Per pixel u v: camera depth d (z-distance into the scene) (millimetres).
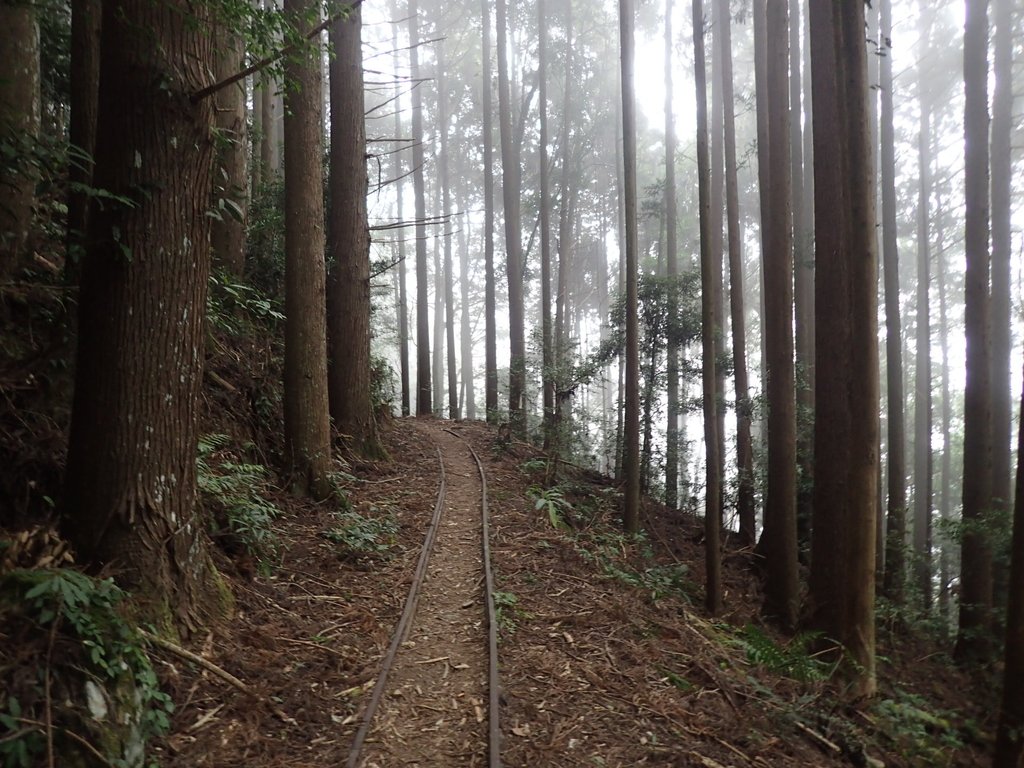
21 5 5523
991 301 13828
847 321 8773
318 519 7664
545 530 9172
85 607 3422
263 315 9648
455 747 3963
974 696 9602
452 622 5844
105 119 3996
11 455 4520
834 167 8953
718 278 17438
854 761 4945
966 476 11469
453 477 11562
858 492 6668
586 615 6324
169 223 4113
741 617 9477
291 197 8359
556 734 4164
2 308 5168
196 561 4520
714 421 8383
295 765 3568
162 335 4145
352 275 11383
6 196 5574
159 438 4172
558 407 14539
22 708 2871
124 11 3902
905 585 13305
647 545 10836
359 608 5859
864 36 6547
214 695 3918
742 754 4352
